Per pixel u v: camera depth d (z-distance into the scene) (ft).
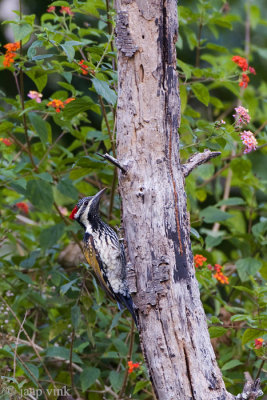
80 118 39.60
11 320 37.76
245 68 36.78
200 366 24.90
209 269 35.91
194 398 24.62
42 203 35.73
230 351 37.42
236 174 41.60
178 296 25.17
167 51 26.04
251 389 25.40
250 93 54.54
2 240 40.55
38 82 35.06
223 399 24.90
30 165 38.42
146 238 25.61
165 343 25.03
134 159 26.05
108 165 36.29
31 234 44.86
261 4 63.10
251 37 62.23
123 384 35.32
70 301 38.29
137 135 26.05
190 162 27.55
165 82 26.04
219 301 36.99
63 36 34.83
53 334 37.19
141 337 25.81
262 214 47.60
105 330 39.52
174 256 25.41
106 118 35.09
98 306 35.63
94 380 34.40
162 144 25.99
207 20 42.91
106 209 43.62
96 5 34.37
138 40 25.94
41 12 55.01
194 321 25.26
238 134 33.27
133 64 26.08
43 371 38.24
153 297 25.23
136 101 26.08
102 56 31.96
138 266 25.73
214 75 37.65
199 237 32.48
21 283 38.42
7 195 47.24
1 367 35.68
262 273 39.78
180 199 26.05
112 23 32.60
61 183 37.35
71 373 35.17
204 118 54.70
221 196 57.82
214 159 34.58
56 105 34.22
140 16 25.88
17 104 37.76
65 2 33.65
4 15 55.93
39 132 35.73
